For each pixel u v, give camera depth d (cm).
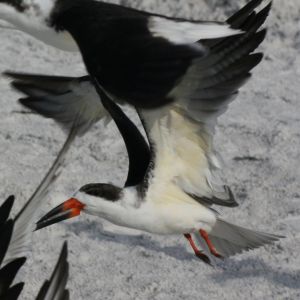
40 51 1962
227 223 1187
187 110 1072
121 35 999
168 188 1160
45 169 1523
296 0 2027
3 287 868
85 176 1507
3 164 1528
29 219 899
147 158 1188
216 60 1027
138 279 1258
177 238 1359
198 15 1989
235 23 1022
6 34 2020
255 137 1634
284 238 1323
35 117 1697
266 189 1473
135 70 974
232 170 1533
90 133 1639
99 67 988
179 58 970
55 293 836
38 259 1298
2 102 1742
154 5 2017
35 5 1070
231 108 1739
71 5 1064
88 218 1395
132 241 1350
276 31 1986
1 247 879
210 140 1113
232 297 1223
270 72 1883
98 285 1246
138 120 1689
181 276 1266
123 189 1156
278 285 1248
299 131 1655
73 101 1262
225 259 1298
